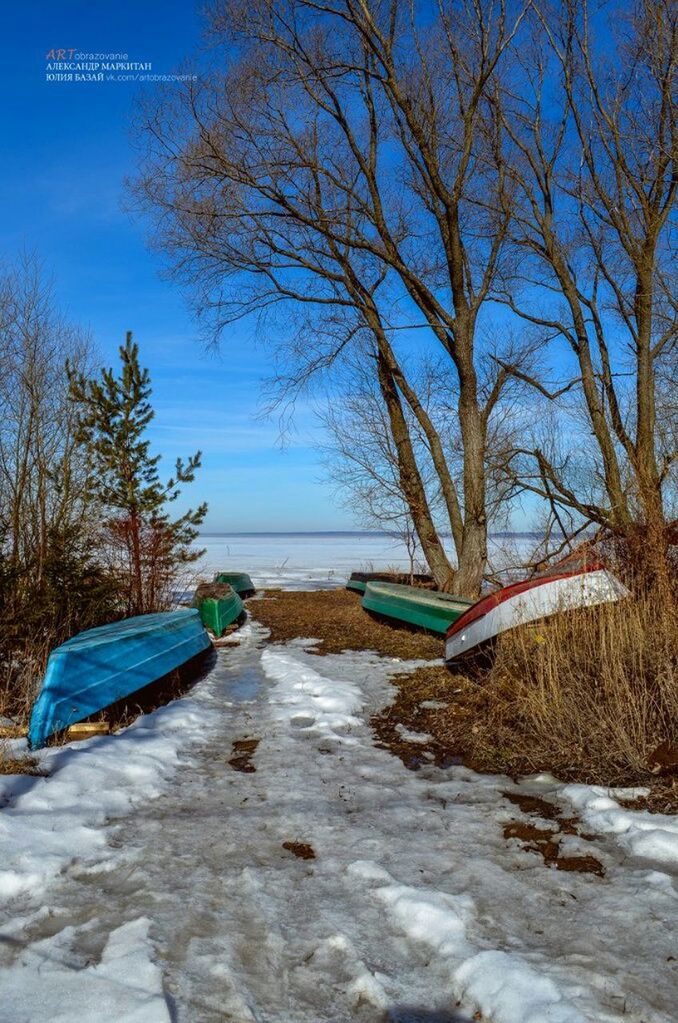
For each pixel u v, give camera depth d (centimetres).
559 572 843
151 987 278
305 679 841
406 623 1213
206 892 357
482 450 1229
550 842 413
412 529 1747
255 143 1220
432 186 1185
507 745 589
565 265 1227
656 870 371
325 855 398
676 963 291
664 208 1052
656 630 704
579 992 273
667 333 1052
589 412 1162
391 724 679
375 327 1339
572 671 656
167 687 818
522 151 1240
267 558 4572
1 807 447
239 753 599
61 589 949
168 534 1312
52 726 597
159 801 482
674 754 514
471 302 1244
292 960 303
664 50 1055
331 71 1219
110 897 351
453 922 324
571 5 1096
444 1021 266
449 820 446
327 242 1348
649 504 828
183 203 1256
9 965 293
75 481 1338
